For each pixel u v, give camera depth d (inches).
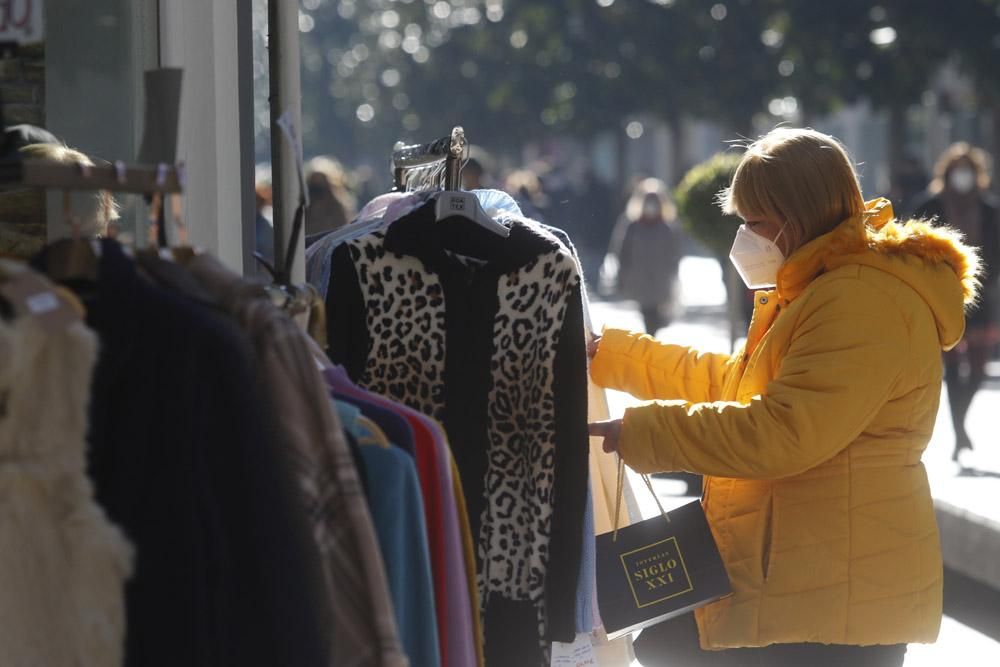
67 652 133.0
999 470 594.2
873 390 212.7
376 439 171.8
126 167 149.6
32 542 132.4
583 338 209.2
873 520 218.2
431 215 207.5
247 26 260.8
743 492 227.0
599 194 1854.1
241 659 138.7
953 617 453.1
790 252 225.9
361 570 149.6
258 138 269.0
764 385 225.1
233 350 138.6
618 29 1895.9
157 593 135.1
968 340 630.5
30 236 246.5
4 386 131.6
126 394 137.6
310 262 222.8
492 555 210.1
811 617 218.8
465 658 180.9
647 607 226.5
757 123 1760.6
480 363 208.8
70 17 257.6
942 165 691.4
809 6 1552.7
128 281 139.3
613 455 249.8
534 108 2124.8
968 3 1446.9
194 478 136.3
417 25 2517.2
